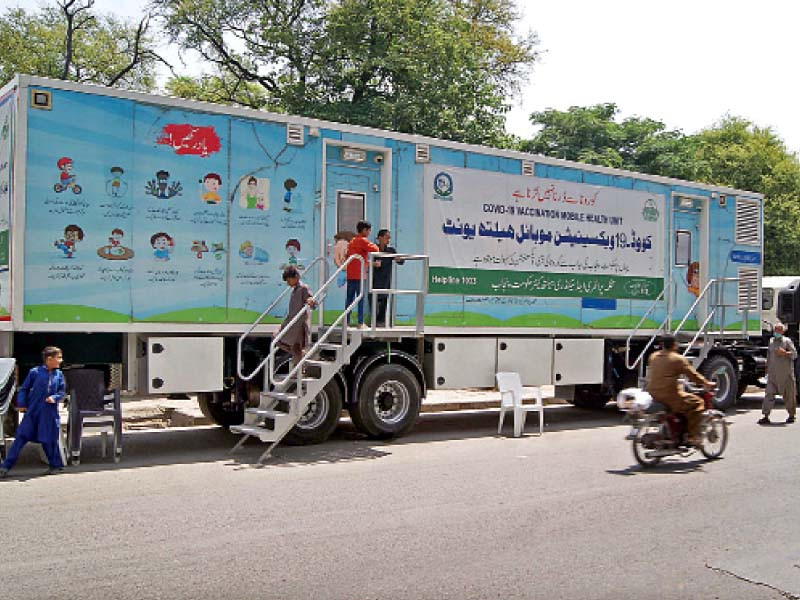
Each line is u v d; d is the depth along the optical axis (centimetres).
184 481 835
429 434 1215
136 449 1048
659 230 1502
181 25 2769
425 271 1132
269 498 757
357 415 1108
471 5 3006
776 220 3769
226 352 1068
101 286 941
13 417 970
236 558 570
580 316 1376
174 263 991
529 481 852
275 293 1068
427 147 1205
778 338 1345
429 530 651
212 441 1123
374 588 514
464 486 822
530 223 1314
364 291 1112
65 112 922
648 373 984
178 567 548
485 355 1254
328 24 2539
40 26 2927
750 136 4634
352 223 1148
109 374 991
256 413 1008
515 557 585
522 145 3102
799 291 1725
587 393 1566
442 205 1216
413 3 2461
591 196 1398
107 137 948
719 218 1595
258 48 2723
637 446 941
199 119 1012
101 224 942
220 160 1028
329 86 2595
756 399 1800
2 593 495
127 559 564
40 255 905
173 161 993
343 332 1043
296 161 1090
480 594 509
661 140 3073
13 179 897
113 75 2969
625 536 648
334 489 801
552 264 1340
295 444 1082
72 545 596
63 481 832
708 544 630
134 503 731
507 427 1314
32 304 899
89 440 1123
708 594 522
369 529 650
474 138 2436
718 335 1538
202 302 1011
